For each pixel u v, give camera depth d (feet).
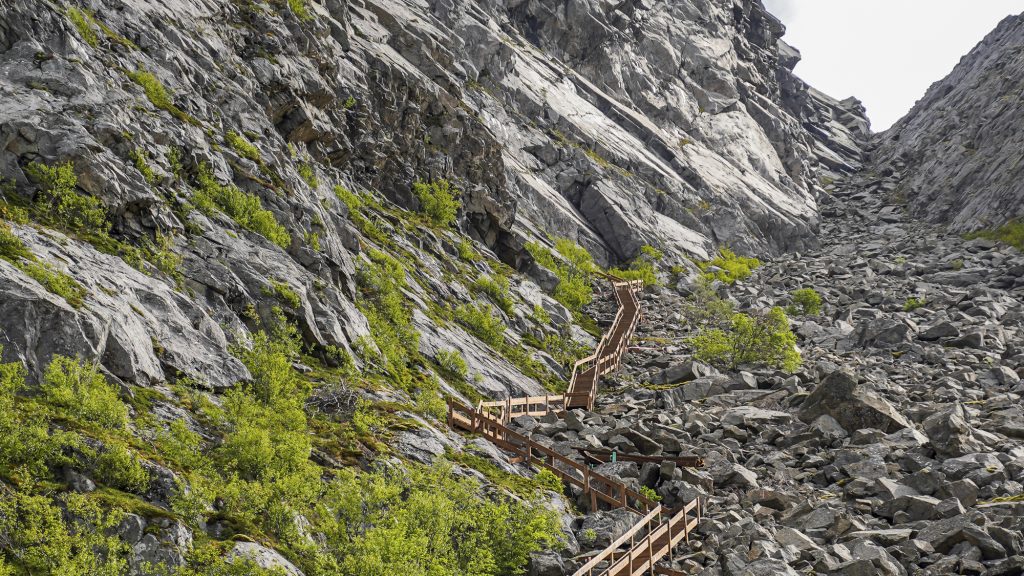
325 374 91.71
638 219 298.35
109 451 53.16
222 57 136.05
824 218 425.28
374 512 61.21
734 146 421.59
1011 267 268.21
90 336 62.80
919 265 285.84
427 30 265.95
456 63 268.62
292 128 151.02
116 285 74.38
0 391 54.60
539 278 213.46
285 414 72.33
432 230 185.98
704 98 445.37
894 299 235.61
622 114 370.32
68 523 47.42
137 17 119.34
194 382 72.33
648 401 137.80
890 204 423.23
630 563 71.10
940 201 381.60
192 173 104.27
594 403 138.51
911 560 77.56
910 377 153.69
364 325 111.14
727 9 520.01
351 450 74.54
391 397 94.79
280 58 152.56
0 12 92.48
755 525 83.51
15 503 45.93
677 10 483.51
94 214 81.76
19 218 75.36
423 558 59.11
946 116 472.44
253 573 48.67
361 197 173.27
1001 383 148.46
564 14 392.68
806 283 270.46
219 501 56.54
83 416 56.59
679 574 74.49
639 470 101.76
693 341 169.78
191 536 50.60
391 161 194.08
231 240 98.48
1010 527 80.48
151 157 96.58
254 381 78.59
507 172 265.95
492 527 69.00
